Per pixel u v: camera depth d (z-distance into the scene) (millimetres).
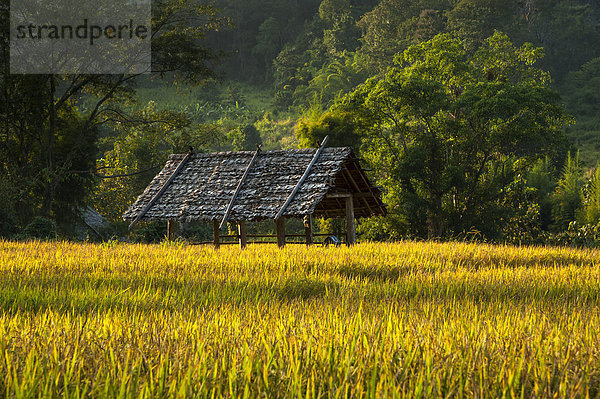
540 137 42625
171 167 25594
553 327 5762
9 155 38656
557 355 4395
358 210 25875
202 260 13867
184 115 44375
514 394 3744
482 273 11703
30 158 39500
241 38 163125
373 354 4371
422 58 51812
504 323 6016
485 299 9688
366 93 48156
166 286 10680
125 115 43844
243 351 4453
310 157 22938
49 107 38312
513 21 121500
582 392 3656
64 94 39250
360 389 3631
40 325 5691
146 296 9203
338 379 4012
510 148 45812
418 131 47031
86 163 41250
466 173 45500
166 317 6805
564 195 55562
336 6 150875
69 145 40031
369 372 4098
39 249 17625
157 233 37781
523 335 5094
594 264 14914
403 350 4547
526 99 43000
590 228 34062
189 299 9086
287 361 4285
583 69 129375
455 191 44656
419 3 124062
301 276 11180
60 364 4117
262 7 167250
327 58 146375
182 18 41469
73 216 41688
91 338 5043
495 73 51969
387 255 14750
